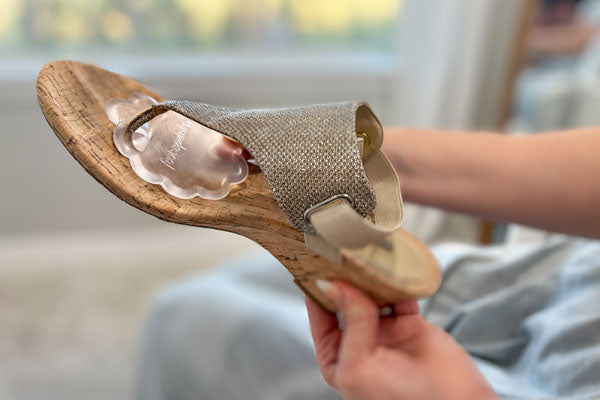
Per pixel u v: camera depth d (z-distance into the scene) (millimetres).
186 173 414
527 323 481
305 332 532
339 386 367
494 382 447
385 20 1600
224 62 1502
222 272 669
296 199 393
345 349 361
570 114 1313
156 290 1301
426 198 501
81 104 420
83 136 404
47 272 1368
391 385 350
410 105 1502
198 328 556
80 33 1384
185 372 548
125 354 1054
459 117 1477
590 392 419
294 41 1566
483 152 481
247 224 405
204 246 1543
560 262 521
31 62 1358
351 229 380
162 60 1462
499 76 1468
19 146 1318
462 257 544
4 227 1385
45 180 1371
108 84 445
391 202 427
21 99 1271
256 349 528
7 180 1341
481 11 1372
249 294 598
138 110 437
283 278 643
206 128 426
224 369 529
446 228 1436
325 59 1592
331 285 377
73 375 989
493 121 1512
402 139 507
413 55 1462
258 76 1430
